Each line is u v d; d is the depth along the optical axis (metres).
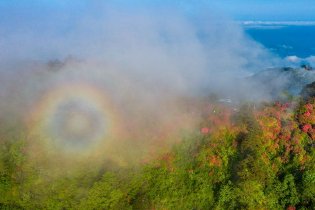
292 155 45.25
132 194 45.28
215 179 45.16
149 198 44.53
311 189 41.09
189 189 44.88
